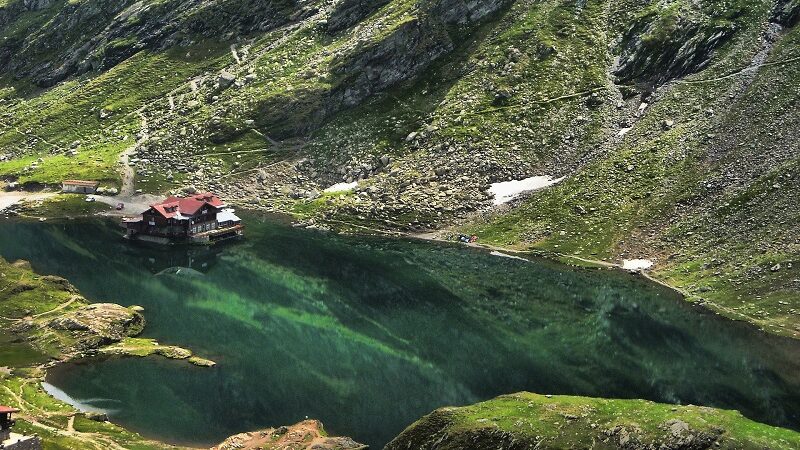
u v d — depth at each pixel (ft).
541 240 571.69
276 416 331.16
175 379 365.20
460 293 483.92
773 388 351.67
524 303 466.29
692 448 234.99
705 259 498.69
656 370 372.79
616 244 546.26
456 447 258.37
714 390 349.00
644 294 476.95
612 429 246.47
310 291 488.85
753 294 450.71
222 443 305.12
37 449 255.91
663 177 588.50
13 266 507.71
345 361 387.75
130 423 323.16
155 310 452.76
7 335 400.47
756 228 502.38
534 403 275.18
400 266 536.01
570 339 413.80
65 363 378.73
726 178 557.74
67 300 448.24
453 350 400.47
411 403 342.23
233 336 418.10
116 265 537.65
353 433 314.96
